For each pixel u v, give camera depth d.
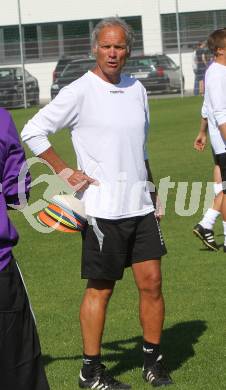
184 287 20.98
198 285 21.14
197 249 25.28
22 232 29.12
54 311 19.44
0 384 11.46
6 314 11.43
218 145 23.84
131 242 14.62
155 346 14.91
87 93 14.37
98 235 14.37
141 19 101.06
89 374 14.74
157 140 53.16
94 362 14.73
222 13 92.56
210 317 18.55
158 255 14.65
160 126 60.75
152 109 73.12
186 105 74.62
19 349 11.53
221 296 20.09
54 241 27.38
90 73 14.54
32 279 22.42
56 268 23.61
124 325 18.20
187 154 45.97
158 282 14.71
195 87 83.31
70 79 80.69
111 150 14.36
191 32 92.06
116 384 14.71
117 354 16.47
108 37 14.20
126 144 14.43
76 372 15.55
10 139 11.55
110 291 14.79
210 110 23.73
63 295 20.78
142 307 14.88
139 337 17.45
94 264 14.47
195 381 14.93
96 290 14.73
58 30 106.31
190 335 17.44
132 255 14.68
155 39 92.44
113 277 14.51
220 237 27.05
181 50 91.62
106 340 17.30
